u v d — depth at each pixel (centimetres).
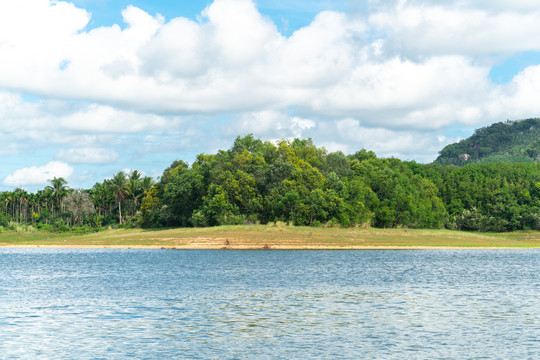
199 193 14425
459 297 4722
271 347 2970
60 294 4922
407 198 14225
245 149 14975
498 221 16500
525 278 6153
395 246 11062
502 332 3328
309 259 8581
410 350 2906
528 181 18538
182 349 2936
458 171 18875
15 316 3856
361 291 5075
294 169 13550
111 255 9788
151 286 5438
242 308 4150
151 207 15425
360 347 2969
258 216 13250
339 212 12875
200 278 6091
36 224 19288
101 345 3025
